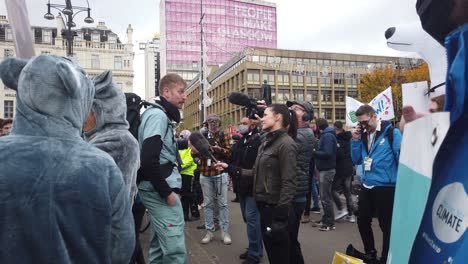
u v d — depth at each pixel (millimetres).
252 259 4270
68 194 1127
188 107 77000
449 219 742
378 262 3965
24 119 1213
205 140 3969
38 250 1071
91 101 1433
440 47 1170
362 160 4184
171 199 2744
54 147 1176
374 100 4957
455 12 896
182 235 2852
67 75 1174
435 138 751
